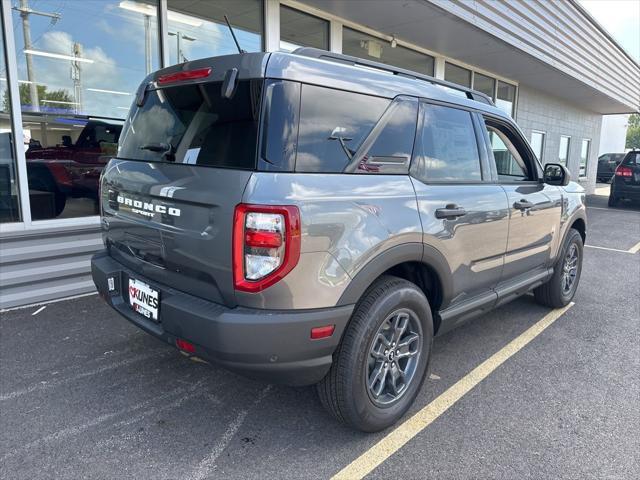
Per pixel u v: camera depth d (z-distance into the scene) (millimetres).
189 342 2197
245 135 2141
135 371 3227
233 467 2307
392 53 8258
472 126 3248
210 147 2268
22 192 4496
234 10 5969
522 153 3854
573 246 4672
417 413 2812
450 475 2283
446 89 3160
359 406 2412
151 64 5457
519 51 8820
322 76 2322
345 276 2211
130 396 2918
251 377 2174
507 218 3361
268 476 2252
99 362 3346
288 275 2039
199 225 2170
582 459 2410
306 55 2568
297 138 2168
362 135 2453
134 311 2660
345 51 7449
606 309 4719
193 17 5664
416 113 2787
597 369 3402
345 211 2217
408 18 6949
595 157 18453
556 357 3596
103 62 5078
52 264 4594
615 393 3066
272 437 2547
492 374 3311
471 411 2838
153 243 2453
